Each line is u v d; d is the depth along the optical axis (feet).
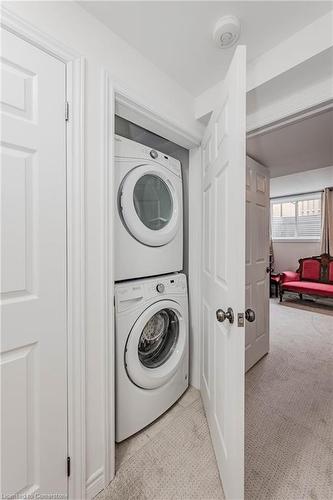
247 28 3.45
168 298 4.92
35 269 2.79
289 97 4.28
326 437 4.33
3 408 2.57
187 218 6.12
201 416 4.90
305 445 4.15
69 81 3.02
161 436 4.38
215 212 4.09
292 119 4.46
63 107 2.97
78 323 3.15
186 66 4.24
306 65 3.57
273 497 3.27
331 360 7.29
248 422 4.74
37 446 2.82
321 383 6.10
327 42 3.28
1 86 2.50
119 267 4.20
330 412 5.02
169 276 5.21
